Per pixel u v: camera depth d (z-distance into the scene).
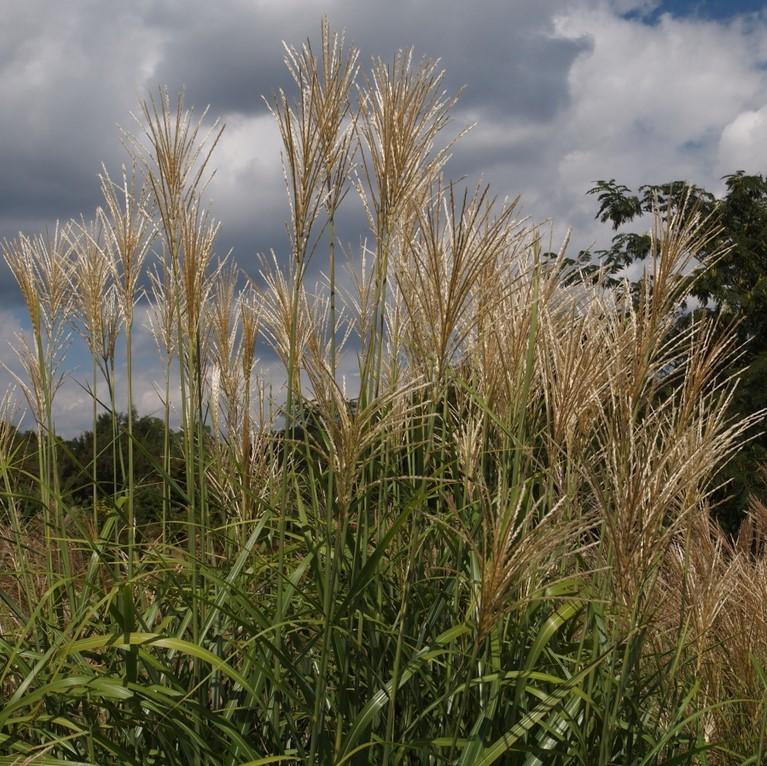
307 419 3.43
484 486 2.71
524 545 2.34
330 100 3.00
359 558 3.04
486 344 3.41
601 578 3.18
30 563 4.13
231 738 2.91
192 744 2.98
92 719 3.16
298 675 2.88
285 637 3.44
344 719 3.11
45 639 3.40
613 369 2.89
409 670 2.85
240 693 3.31
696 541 3.67
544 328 3.30
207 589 3.38
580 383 2.93
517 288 3.25
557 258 3.33
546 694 2.84
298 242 3.05
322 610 2.95
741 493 11.77
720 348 2.94
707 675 4.11
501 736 2.88
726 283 16.45
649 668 3.97
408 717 3.03
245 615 3.30
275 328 3.53
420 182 3.16
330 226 3.20
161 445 4.38
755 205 16.89
